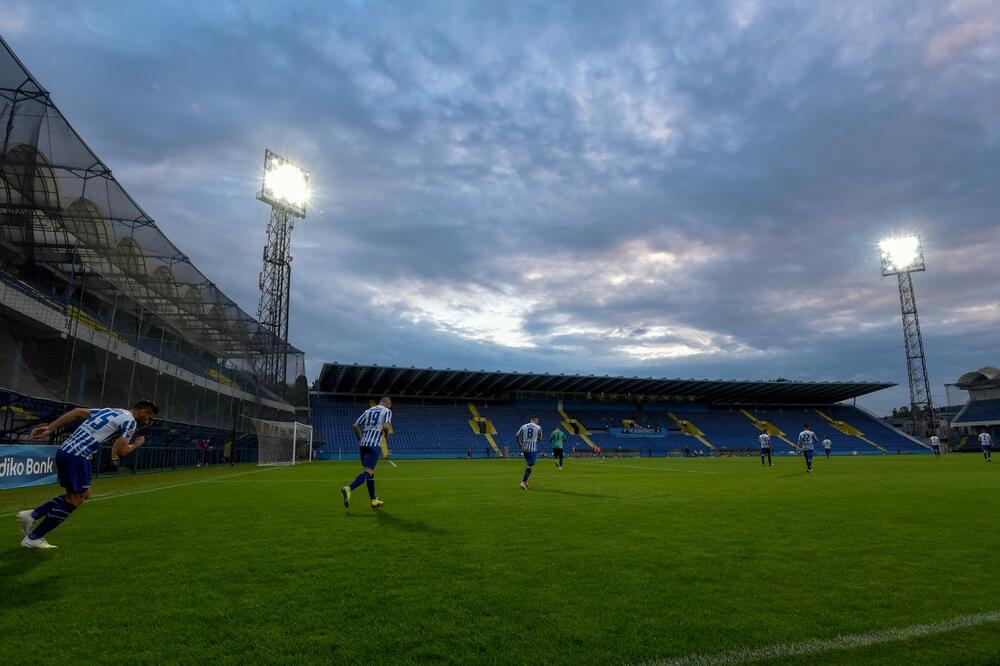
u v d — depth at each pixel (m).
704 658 2.79
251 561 4.71
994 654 2.86
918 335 64.06
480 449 51.44
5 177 14.65
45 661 2.73
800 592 3.89
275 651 2.86
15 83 12.57
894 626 3.25
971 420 64.44
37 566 4.52
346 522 6.89
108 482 15.01
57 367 16.66
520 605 3.57
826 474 18.45
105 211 17.66
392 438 51.00
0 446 11.83
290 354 42.81
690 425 62.31
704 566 4.61
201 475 19.05
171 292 24.08
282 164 42.69
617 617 3.37
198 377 27.20
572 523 6.84
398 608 3.51
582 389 60.34
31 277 17.88
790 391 62.81
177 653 2.83
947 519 7.33
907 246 64.62
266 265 42.34
